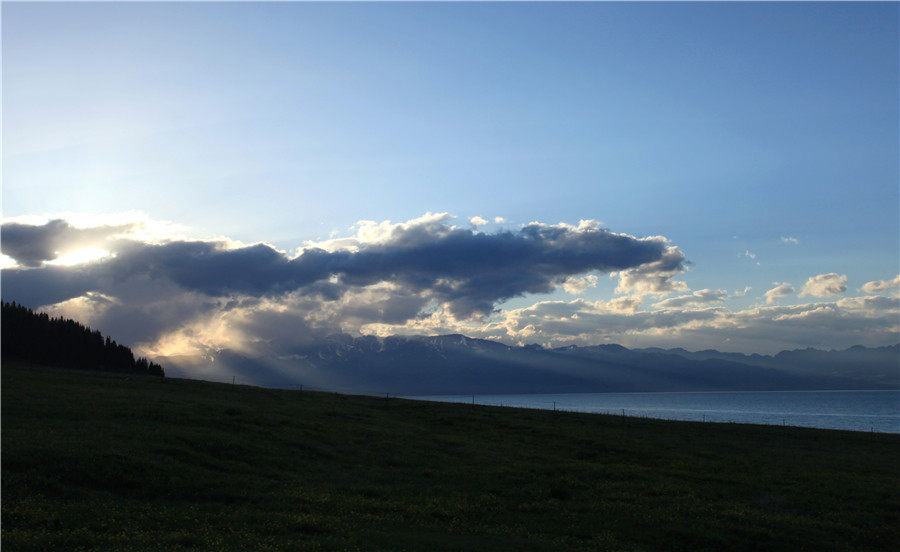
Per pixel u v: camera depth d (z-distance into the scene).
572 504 35.94
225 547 23.86
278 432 52.22
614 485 41.16
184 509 30.19
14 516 26.56
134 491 32.44
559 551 26.70
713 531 31.00
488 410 86.38
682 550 28.86
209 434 46.41
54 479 31.89
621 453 55.44
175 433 45.03
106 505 29.55
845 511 36.00
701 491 40.19
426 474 43.41
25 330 122.56
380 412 76.38
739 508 35.66
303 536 26.61
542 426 70.88
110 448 37.88
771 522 32.84
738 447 61.44
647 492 39.44
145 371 143.50
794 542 30.19
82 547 23.05
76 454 35.34
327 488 36.94
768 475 46.09
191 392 75.88
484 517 32.50
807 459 54.78
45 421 45.34
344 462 45.28
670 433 70.75
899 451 62.25
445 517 32.16
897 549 30.02
